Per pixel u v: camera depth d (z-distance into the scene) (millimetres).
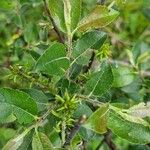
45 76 317
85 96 282
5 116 271
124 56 511
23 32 437
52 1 271
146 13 544
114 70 370
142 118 283
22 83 360
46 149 265
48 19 376
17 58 447
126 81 372
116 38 507
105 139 424
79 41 282
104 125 267
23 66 324
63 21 271
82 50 281
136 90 393
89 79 285
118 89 387
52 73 264
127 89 388
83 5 402
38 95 287
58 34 357
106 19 276
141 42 479
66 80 283
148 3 465
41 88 314
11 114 272
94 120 267
